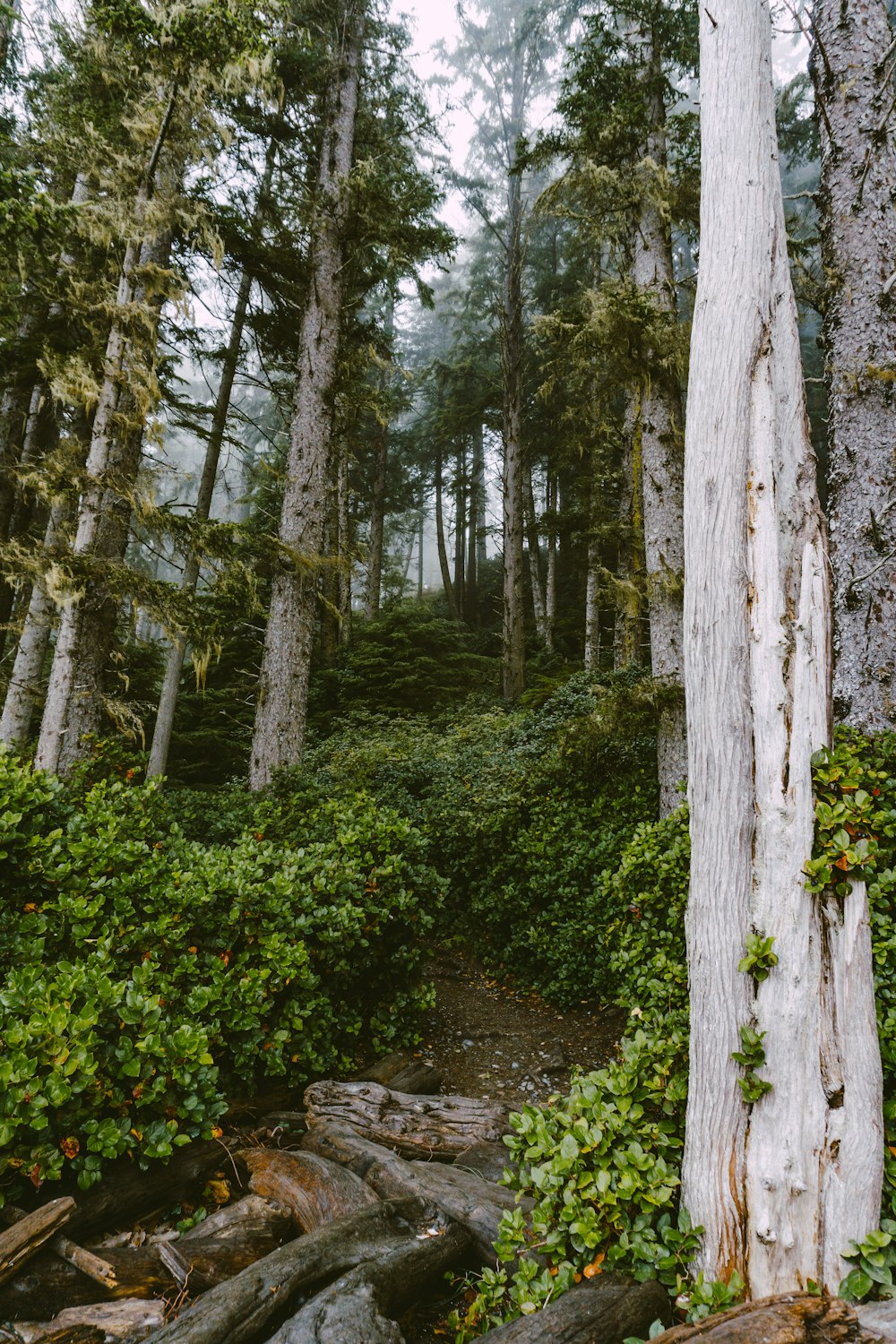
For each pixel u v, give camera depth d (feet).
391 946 17.56
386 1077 15.16
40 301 31.45
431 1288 9.27
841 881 7.74
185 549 24.75
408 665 56.90
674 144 28.25
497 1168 11.42
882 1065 8.20
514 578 58.39
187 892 13.12
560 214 27.30
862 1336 6.01
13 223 19.43
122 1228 9.44
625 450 48.44
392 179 32.50
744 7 9.62
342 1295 7.72
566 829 23.99
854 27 18.79
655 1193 7.63
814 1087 7.41
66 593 20.75
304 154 35.37
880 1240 6.89
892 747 14.65
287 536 29.43
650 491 23.12
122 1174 9.43
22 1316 7.51
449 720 51.44
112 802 17.04
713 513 8.76
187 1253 8.60
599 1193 7.74
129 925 12.81
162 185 23.45
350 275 34.17
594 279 57.57
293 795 24.07
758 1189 7.30
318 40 34.01
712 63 9.77
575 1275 7.77
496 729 43.45
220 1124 11.81
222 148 25.18
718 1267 7.42
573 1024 19.84
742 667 8.35
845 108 18.79
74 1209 8.54
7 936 11.55
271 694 28.53
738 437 8.74
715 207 9.39
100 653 26.96
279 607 28.96
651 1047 9.29
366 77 36.14
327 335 31.09
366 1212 9.43
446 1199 10.07
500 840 25.63
